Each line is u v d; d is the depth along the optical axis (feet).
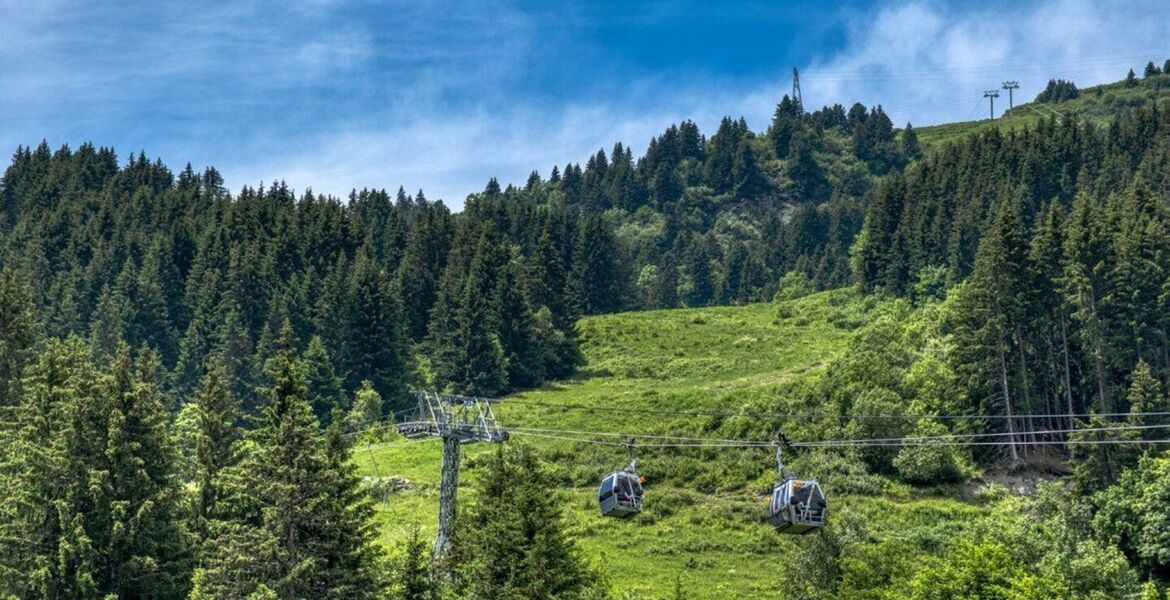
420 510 373.20
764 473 389.19
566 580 250.37
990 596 259.19
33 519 268.41
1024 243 425.69
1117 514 324.80
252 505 273.54
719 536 348.18
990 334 414.21
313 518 246.88
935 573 265.34
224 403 290.35
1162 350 416.67
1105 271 421.18
